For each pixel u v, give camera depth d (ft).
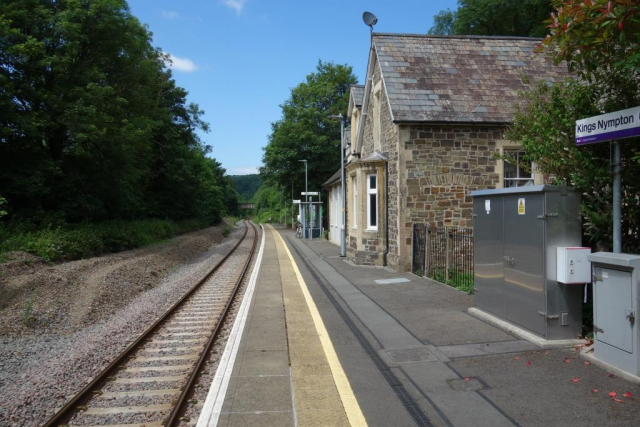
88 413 16.40
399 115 45.01
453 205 46.37
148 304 36.73
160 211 128.26
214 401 15.70
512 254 22.68
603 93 20.86
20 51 56.03
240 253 82.38
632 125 16.38
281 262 61.67
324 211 146.41
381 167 52.47
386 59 50.60
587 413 13.93
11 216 61.46
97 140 65.87
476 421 13.75
